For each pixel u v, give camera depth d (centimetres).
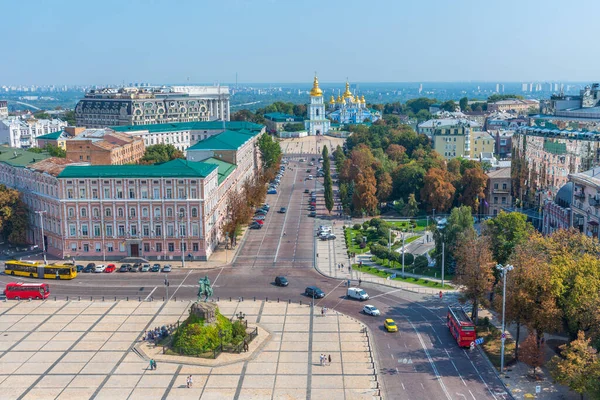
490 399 10769
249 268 18738
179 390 11075
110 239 19462
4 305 15575
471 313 14638
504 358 12419
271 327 14025
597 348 11075
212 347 12606
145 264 18638
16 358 12419
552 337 13425
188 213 19238
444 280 17612
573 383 10088
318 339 13350
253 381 11412
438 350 12825
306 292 16262
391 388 11175
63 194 19312
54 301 15875
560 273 11894
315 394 10906
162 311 15025
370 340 13325
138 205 19238
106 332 13738
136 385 11269
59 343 13150
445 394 10956
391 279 17700
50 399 10769
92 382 11394
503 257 15788
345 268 18750
